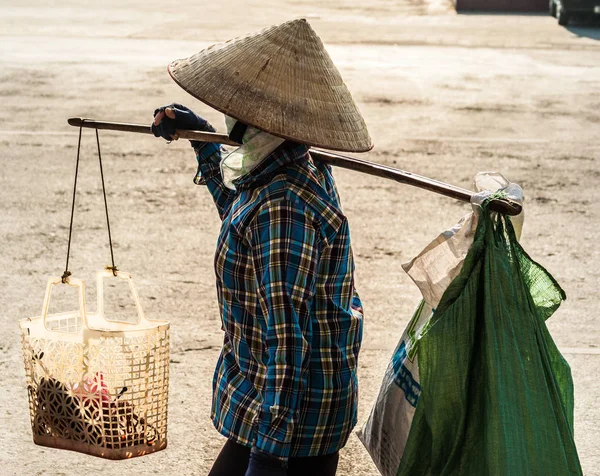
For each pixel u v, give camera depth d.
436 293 4.59
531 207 14.46
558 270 11.63
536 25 46.03
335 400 4.40
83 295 4.92
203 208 13.77
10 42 32.84
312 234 4.14
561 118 22.06
